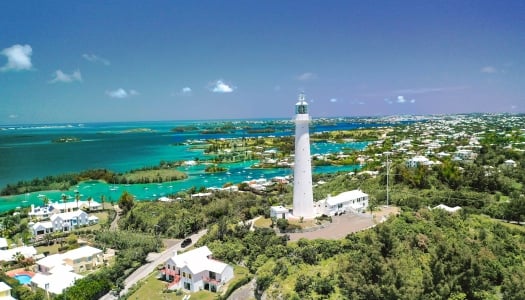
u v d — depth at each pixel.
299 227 94.31
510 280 61.44
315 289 62.81
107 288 89.06
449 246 63.22
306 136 99.81
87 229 140.75
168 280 88.31
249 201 153.75
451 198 124.31
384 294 54.00
